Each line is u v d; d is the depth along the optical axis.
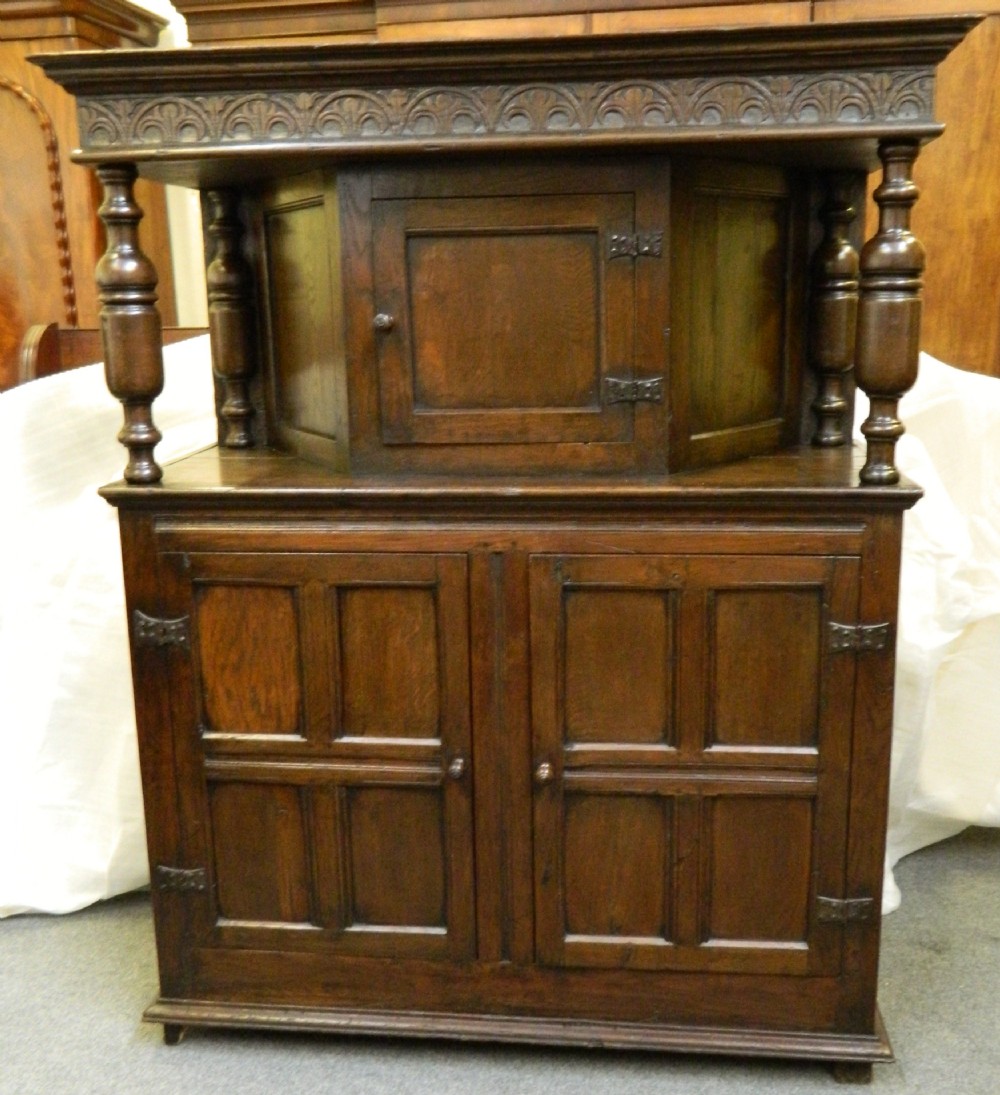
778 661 1.46
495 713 1.51
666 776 1.50
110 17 2.54
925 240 2.13
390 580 1.48
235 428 1.84
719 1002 1.56
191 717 1.56
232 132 1.38
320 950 1.61
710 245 1.52
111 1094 1.55
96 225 2.50
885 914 1.96
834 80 1.30
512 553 1.46
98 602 1.98
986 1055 1.61
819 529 1.41
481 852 1.55
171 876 1.61
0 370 2.60
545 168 1.43
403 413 1.52
